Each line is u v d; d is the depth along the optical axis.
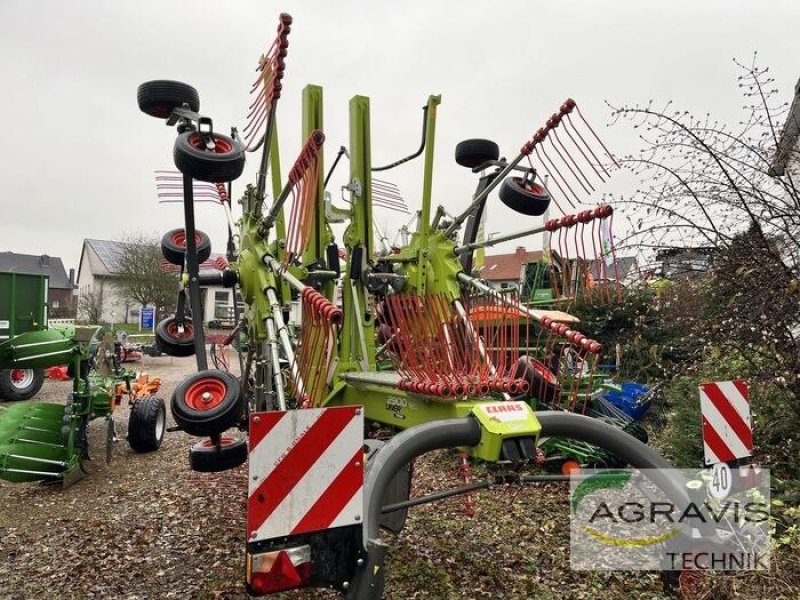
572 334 3.31
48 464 5.67
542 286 8.32
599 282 3.44
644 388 6.51
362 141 4.40
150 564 3.90
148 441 7.07
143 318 25.86
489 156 4.80
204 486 5.63
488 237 4.50
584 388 5.95
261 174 3.80
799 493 3.64
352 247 4.33
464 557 3.77
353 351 4.14
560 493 4.95
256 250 4.00
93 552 4.13
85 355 6.18
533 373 3.43
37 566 3.93
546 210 4.12
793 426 4.33
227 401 3.62
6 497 5.46
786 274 4.01
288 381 3.96
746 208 4.01
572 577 3.46
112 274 36.72
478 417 2.65
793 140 4.21
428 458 6.14
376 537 2.27
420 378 3.07
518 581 3.44
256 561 2.07
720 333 4.39
